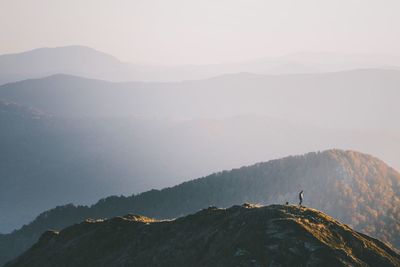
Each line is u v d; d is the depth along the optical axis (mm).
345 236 59969
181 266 64250
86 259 81000
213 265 59250
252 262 56344
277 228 59000
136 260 71500
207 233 66812
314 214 62594
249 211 65375
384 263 57875
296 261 55250
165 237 73562
